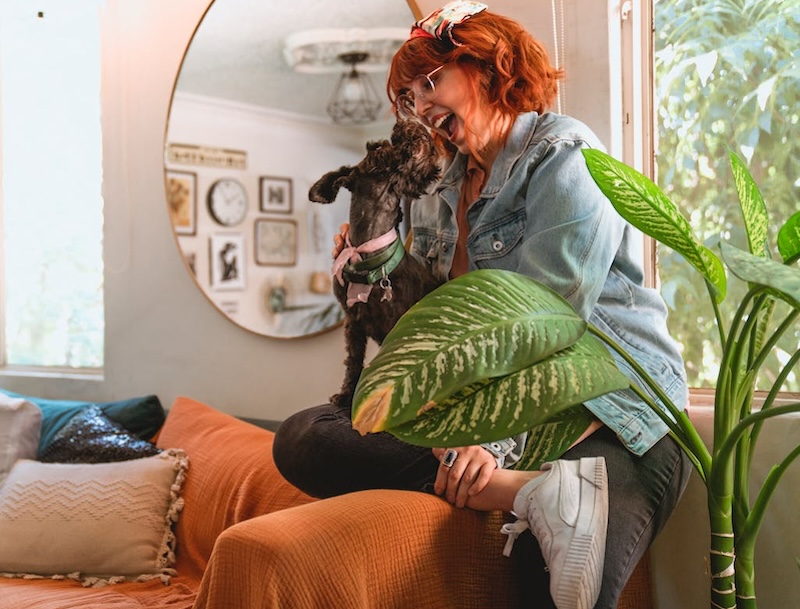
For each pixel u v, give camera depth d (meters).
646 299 1.49
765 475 1.56
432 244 1.68
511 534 1.27
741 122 1.74
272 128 2.25
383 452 1.43
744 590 1.20
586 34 1.82
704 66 1.78
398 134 1.42
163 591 1.86
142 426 2.35
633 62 1.83
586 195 1.35
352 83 2.10
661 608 1.64
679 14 1.81
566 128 1.44
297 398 2.26
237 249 2.34
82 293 2.87
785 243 1.17
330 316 2.15
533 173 1.43
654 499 1.32
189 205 2.43
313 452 1.48
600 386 1.01
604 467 1.26
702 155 1.79
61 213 2.91
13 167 3.02
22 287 3.01
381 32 2.05
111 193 2.68
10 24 2.99
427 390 0.94
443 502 1.30
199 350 2.48
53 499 2.04
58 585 1.93
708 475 1.18
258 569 1.10
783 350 1.70
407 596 1.21
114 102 2.67
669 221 1.13
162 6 2.55
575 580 1.16
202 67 2.39
